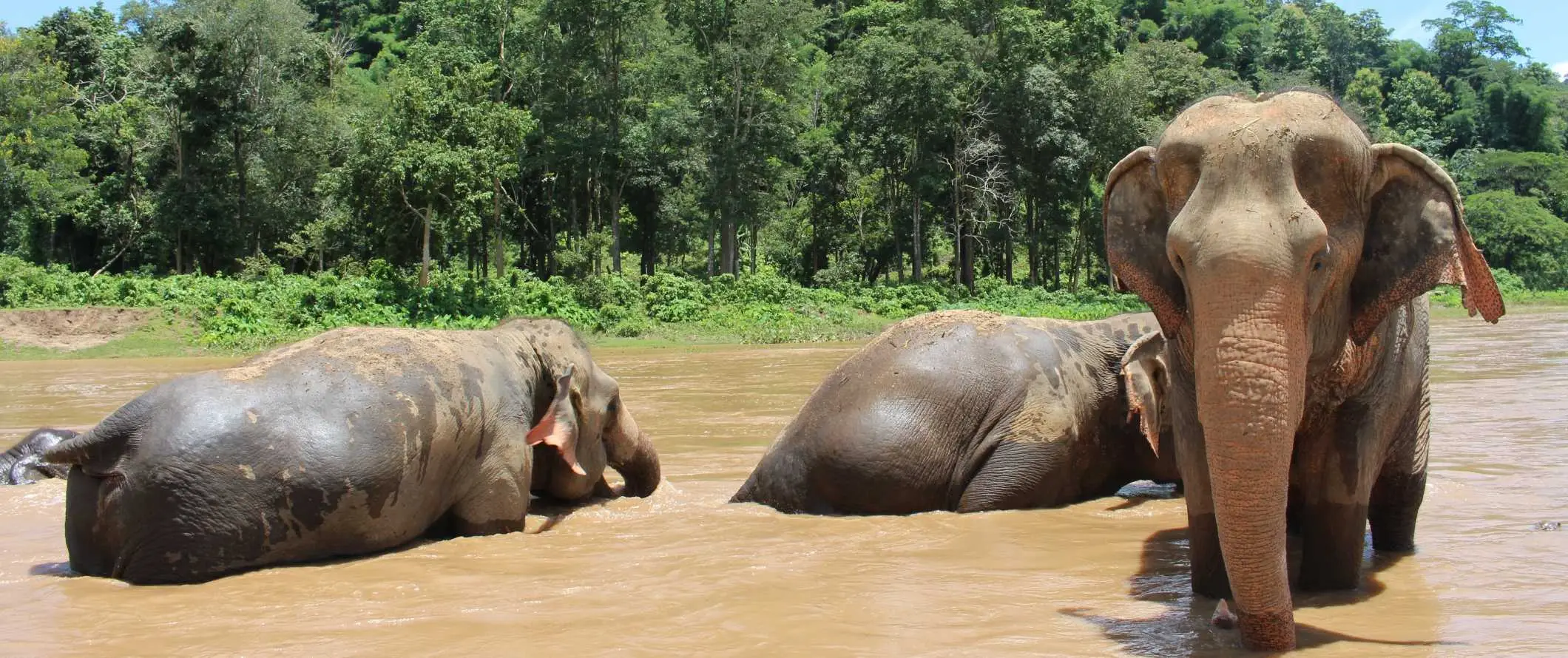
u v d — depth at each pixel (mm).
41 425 14836
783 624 4695
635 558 6184
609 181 55594
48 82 52531
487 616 5000
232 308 37406
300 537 6059
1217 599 4965
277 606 5277
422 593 5473
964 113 55750
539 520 7598
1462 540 6117
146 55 57062
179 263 53094
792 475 7520
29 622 5070
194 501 5770
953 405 7387
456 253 64500
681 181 61781
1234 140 3961
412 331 7066
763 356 28734
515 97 55531
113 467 5879
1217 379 3635
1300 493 5477
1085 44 56375
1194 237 3855
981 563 5867
